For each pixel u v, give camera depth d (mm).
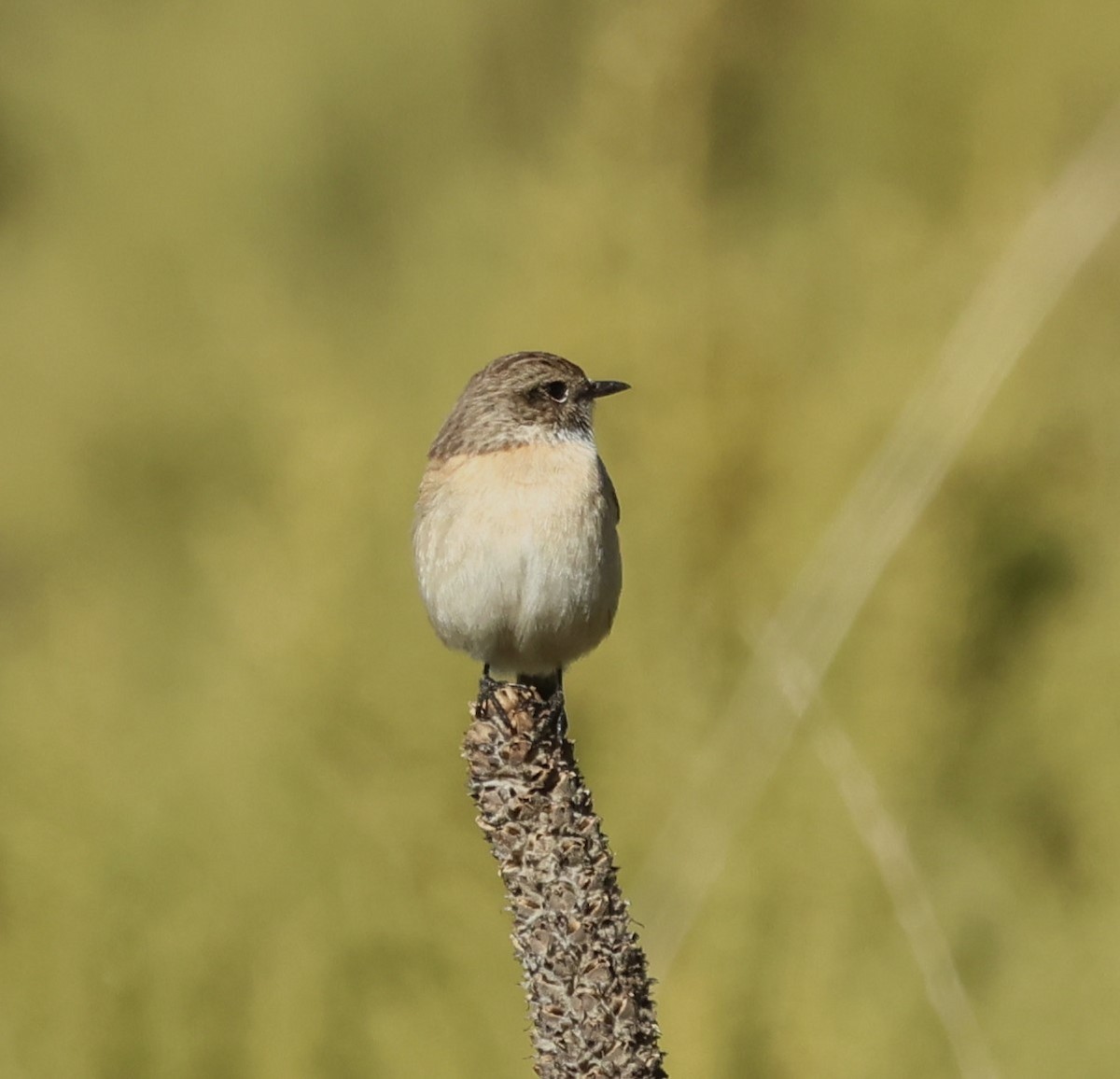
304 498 13586
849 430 12867
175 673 14453
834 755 11148
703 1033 11039
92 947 12141
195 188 20875
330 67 21625
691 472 12844
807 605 11594
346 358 16078
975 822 12859
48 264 20016
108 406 17688
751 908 11617
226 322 17797
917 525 12961
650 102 13984
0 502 17219
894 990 11562
